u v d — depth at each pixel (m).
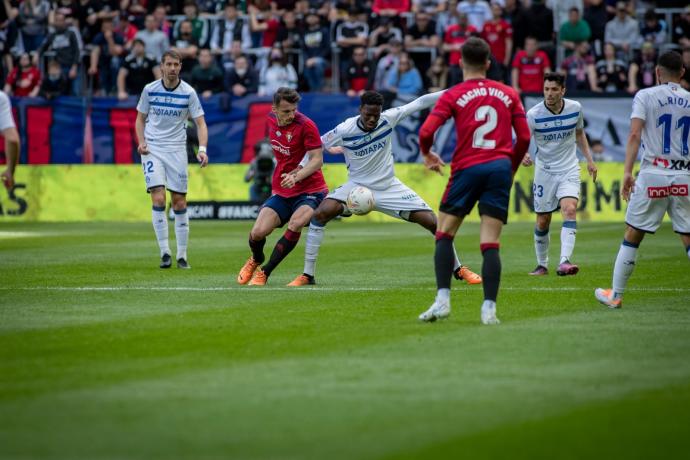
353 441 16.38
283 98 36.00
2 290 35.53
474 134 26.88
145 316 29.34
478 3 84.44
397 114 36.78
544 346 24.28
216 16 85.19
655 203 29.97
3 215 79.12
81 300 32.91
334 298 33.38
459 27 80.81
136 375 21.19
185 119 43.78
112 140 81.69
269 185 77.75
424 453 15.73
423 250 52.53
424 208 37.53
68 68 83.50
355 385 20.20
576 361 22.52
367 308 30.95
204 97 81.00
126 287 36.47
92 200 78.81
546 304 31.95
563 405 18.64
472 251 52.00
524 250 53.31
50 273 41.34
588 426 17.27
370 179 37.31
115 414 18.05
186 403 18.80
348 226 72.56
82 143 82.00
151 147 43.62
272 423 17.44
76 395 19.42
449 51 80.94
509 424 17.38
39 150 82.31
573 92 78.94
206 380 20.69
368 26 84.94
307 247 37.25
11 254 50.25
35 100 82.19
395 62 80.50
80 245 55.84
